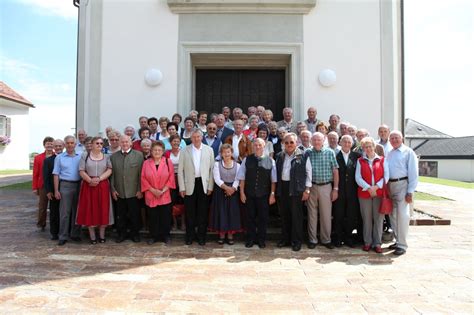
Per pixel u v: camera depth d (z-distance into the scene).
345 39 7.48
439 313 3.34
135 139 6.66
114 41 7.50
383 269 4.59
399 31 7.73
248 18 7.51
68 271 4.39
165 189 5.63
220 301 3.57
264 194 5.53
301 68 7.47
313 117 6.95
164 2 7.49
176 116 6.86
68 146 5.71
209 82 8.38
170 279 4.16
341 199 5.56
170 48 7.49
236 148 6.23
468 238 6.24
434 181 23.48
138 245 5.59
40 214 6.55
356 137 5.97
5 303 3.46
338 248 5.57
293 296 3.71
